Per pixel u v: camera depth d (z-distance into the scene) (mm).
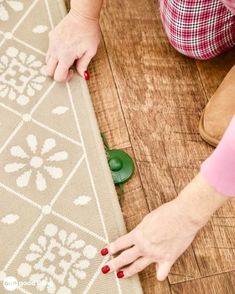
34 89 1107
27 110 1086
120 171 1043
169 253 874
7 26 1173
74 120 1080
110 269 930
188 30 1042
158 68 1161
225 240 1008
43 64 1135
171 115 1116
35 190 1013
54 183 1021
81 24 1071
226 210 1032
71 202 1007
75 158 1045
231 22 1025
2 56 1141
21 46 1153
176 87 1146
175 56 1176
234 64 1179
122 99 1123
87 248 972
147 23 1208
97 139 1059
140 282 959
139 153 1076
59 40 1079
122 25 1201
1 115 1077
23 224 984
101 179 1025
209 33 1042
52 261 962
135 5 1223
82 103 1097
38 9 1194
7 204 998
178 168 1066
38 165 1036
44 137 1062
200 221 787
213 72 1167
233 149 603
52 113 1086
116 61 1160
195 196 734
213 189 691
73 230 985
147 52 1176
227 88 1030
